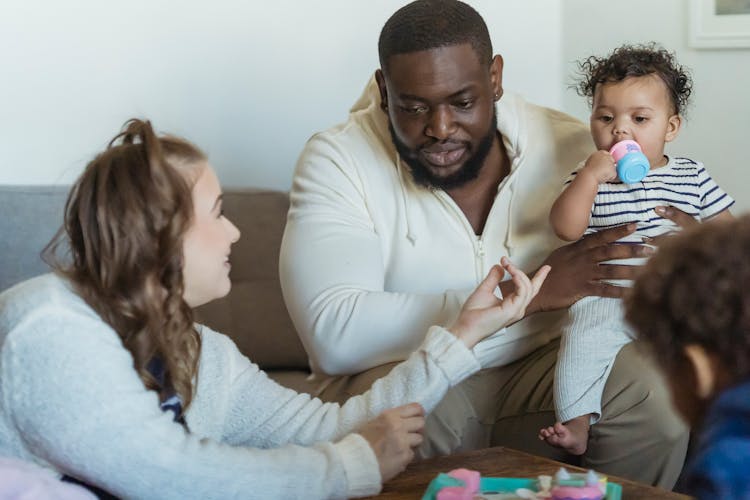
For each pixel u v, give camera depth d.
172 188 1.34
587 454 1.86
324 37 2.98
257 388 1.56
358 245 1.94
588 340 1.83
